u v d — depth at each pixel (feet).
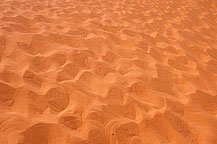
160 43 10.78
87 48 8.85
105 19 12.66
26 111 5.17
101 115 5.49
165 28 12.84
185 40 11.46
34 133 4.68
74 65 7.50
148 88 6.94
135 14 14.43
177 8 16.92
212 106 6.64
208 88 7.54
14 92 5.65
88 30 10.59
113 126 5.23
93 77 7.01
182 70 8.58
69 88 6.25
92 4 15.25
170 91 7.06
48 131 4.81
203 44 11.41
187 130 5.57
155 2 17.72
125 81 7.10
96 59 8.20
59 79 6.57
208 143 5.31
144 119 5.55
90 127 5.07
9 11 11.19
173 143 5.18
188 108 6.33
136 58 8.71
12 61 6.97
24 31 9.34
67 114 5.32
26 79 6.21
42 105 5.50
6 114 4.94
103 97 6.15
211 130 5.65
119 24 12.25
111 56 8.57
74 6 14.16
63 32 9.85
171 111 6.04
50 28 10.07
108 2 16.24
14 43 7.95
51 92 5.97
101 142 4.86
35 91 5.82
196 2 19.06
